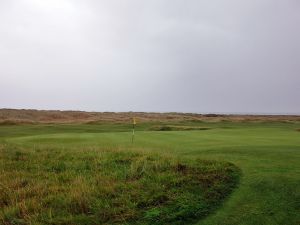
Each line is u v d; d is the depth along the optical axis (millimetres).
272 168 11781
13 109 93438
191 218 8031
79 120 78125
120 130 44062
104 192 9461
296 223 7695
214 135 28172
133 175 11203
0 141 23125
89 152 15883
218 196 9234
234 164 12516
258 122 65625
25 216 8070
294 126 52156
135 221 7781
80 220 7770
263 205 8609
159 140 24219
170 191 9391
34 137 27438
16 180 11172
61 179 11367
